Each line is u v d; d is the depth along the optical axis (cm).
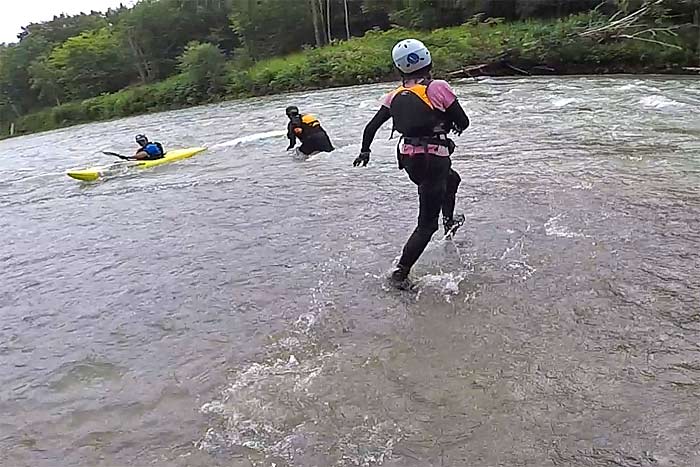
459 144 1155
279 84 3859
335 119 1800
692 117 1245
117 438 348
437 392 356
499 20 4041
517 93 2094
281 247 643
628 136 1088
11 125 5634
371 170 990
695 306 430
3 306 570
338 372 389
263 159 1219
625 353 379
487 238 602
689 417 313
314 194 859
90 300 560
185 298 537
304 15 5347
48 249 746
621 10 3238
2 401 402
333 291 514
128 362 436
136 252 687
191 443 334
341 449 315
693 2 2964
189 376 406
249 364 412
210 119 2498
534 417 325
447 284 504
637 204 672
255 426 343
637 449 294
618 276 488
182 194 964
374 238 638
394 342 419
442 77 3250
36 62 6981
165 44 6231
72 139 2506
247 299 519
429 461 300
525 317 436
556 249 556
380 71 3609
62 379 422
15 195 1161
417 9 4666
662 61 2916
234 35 6197
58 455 339
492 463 295
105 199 1007
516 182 812
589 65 3089
